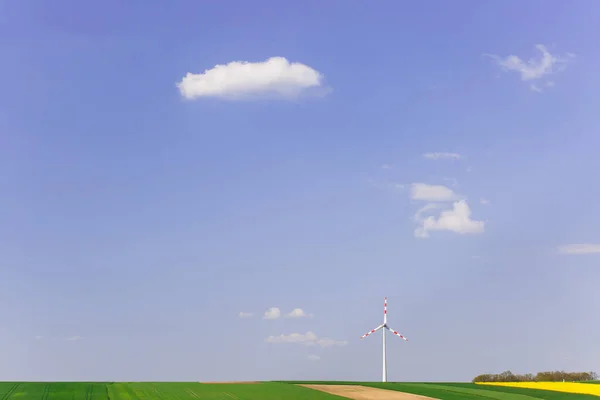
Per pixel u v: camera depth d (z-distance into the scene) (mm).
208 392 58531
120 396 55000
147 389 60031
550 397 58688
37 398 52750
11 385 61000
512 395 59812
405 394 59781
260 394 57781
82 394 55594
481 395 59625
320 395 57875
